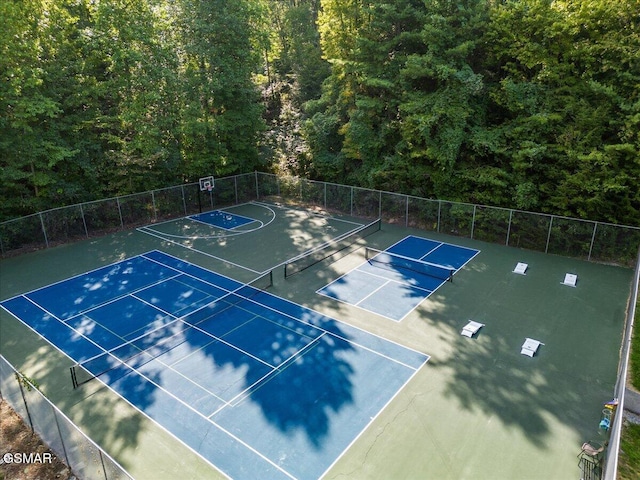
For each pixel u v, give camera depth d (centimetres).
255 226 2839
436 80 2694
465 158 2616
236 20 2955
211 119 3070
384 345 1517
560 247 2261
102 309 1798
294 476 1017
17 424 1209
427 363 1418
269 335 1585
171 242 2567
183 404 1251
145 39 2667
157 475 1026
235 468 1041
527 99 2330
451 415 1195
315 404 1241
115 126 2773
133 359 1458
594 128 2170
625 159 2088
